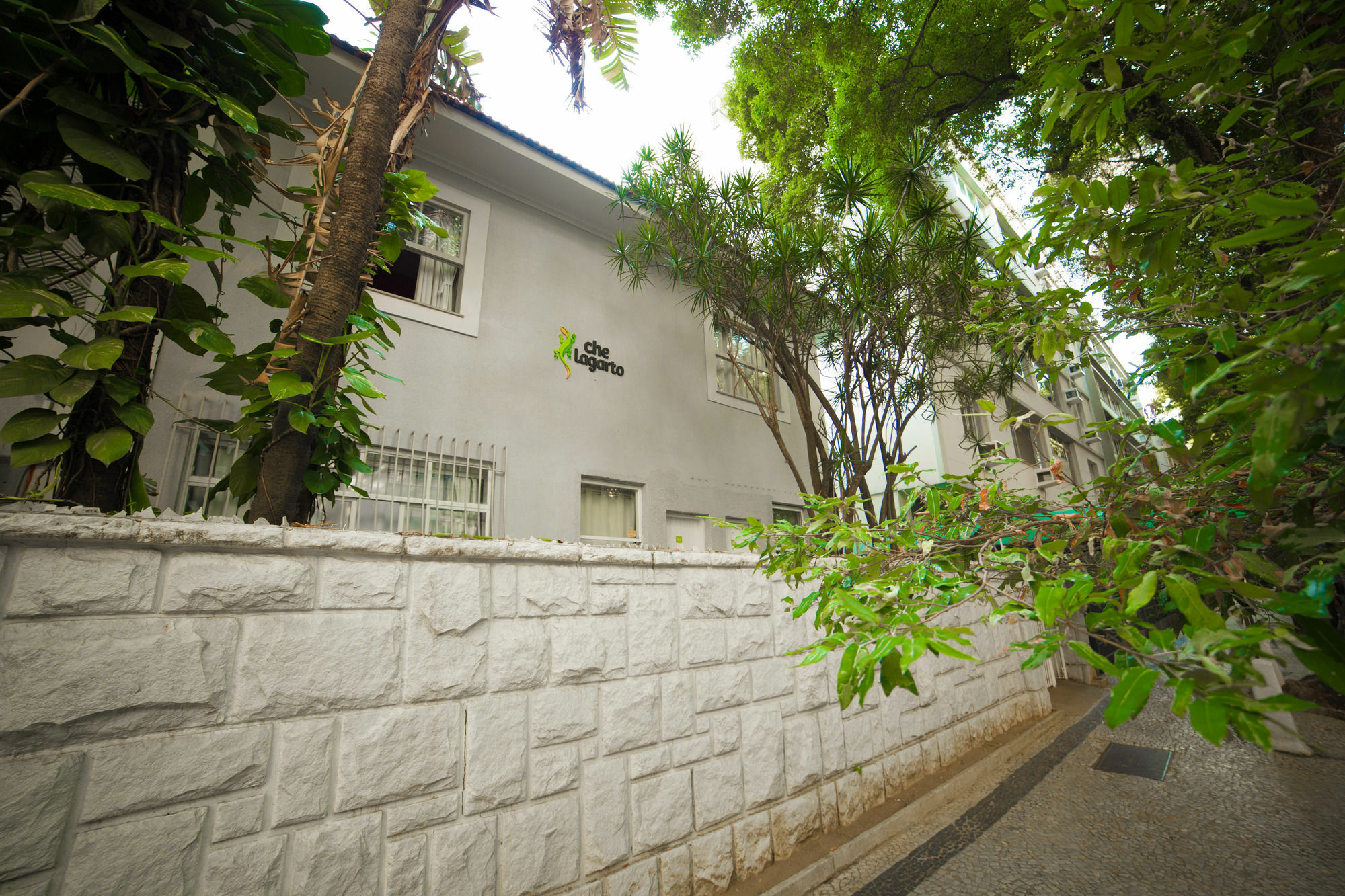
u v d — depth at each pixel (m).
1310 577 0.97
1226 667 0.84
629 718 3.17
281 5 2.68
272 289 2.79
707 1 8.40
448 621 2.63
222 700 2.06
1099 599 1.12
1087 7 1.40
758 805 3.66
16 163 2.23
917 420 12.13
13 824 1.68
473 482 6.33
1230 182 1.42
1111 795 4.95
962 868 3.76
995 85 7.88
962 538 1.66
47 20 2.01
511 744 2.70
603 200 7.88
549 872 2.69
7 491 3.81
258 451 2.98
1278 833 4.07
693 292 9.39
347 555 2.43
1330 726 6.49
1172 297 1.40
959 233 7.00
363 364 3.38
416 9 3.31
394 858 2.29
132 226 2.40
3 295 1.93
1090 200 1.37
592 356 7.82
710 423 9.04
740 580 3.99
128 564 1.97
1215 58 1.32
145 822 1.87
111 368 2.33
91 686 1.84
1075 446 15.79
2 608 1.76
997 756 5.73
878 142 8.34
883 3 7.92
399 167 3.66
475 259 6.98
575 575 3.13
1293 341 0.82
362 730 2.32
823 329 7.84
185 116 2.47
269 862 2.04
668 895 3.08
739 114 9.79
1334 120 2.19
